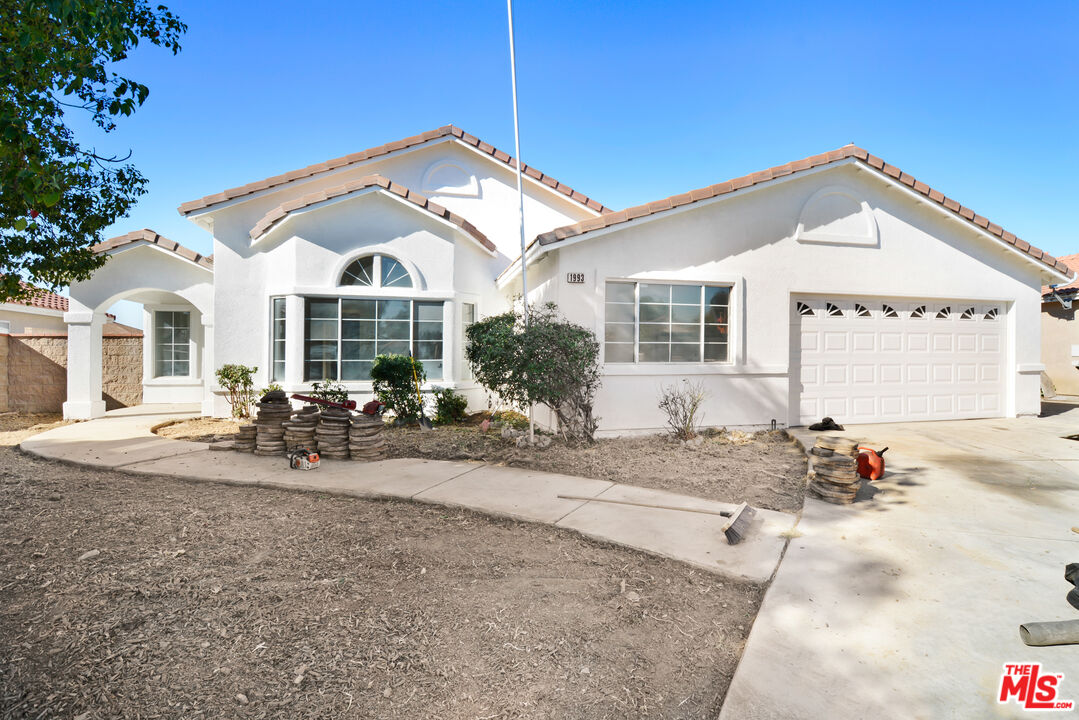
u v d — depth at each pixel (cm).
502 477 672
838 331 1012
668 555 438
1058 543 457
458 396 1126
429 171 1295
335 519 533
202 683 281
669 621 351
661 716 265
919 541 462
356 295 1088
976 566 414
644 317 916
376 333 1102
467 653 312
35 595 369
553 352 805
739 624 350
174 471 693
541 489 620
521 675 293
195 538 479
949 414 1066
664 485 639
